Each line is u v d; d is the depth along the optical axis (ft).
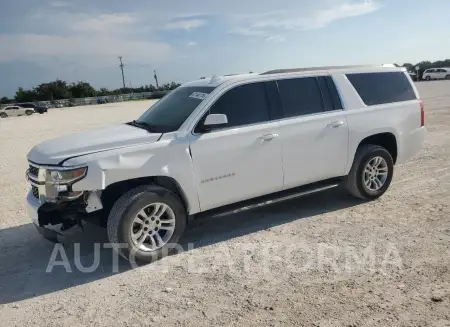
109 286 13.60
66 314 12.07
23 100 296.30
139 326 11.20
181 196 15.80
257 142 16.78
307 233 16.94
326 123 18.47
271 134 17.07
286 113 17.78
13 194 25.34
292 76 18.30
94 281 14.03
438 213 18.19
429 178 23.91
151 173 14.80
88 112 128.16
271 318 11.14
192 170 15.58
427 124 45.06
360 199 20.63
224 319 11.25
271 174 17.33
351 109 19.39
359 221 17.89
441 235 15.83
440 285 12.31
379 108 20.17
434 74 169.78
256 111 17.12
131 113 105.60
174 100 18.39
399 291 12.11
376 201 20.45
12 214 21.56
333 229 17.19
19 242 17.83
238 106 16.81
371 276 13.08
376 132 19.93
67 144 15.30
